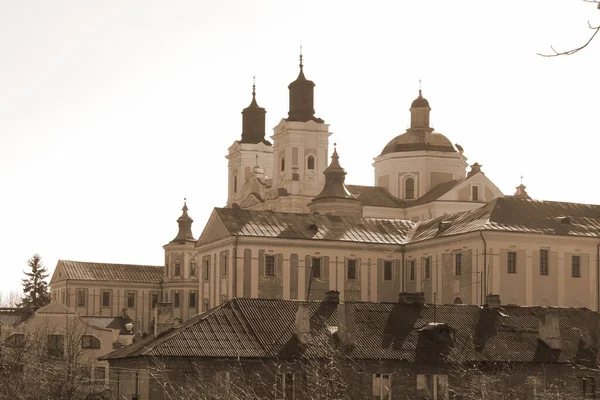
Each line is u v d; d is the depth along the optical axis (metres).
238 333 117.69
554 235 186.50
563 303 186.62
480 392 100.06
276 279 197.75
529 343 125.31
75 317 175.38
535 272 185.38
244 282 195.62
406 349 119.62
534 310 132.62
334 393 85.38
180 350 113.06
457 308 130.38
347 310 118.75
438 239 194.88
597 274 189.25
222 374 110.88
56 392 107.94
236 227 198.50
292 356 114.56
